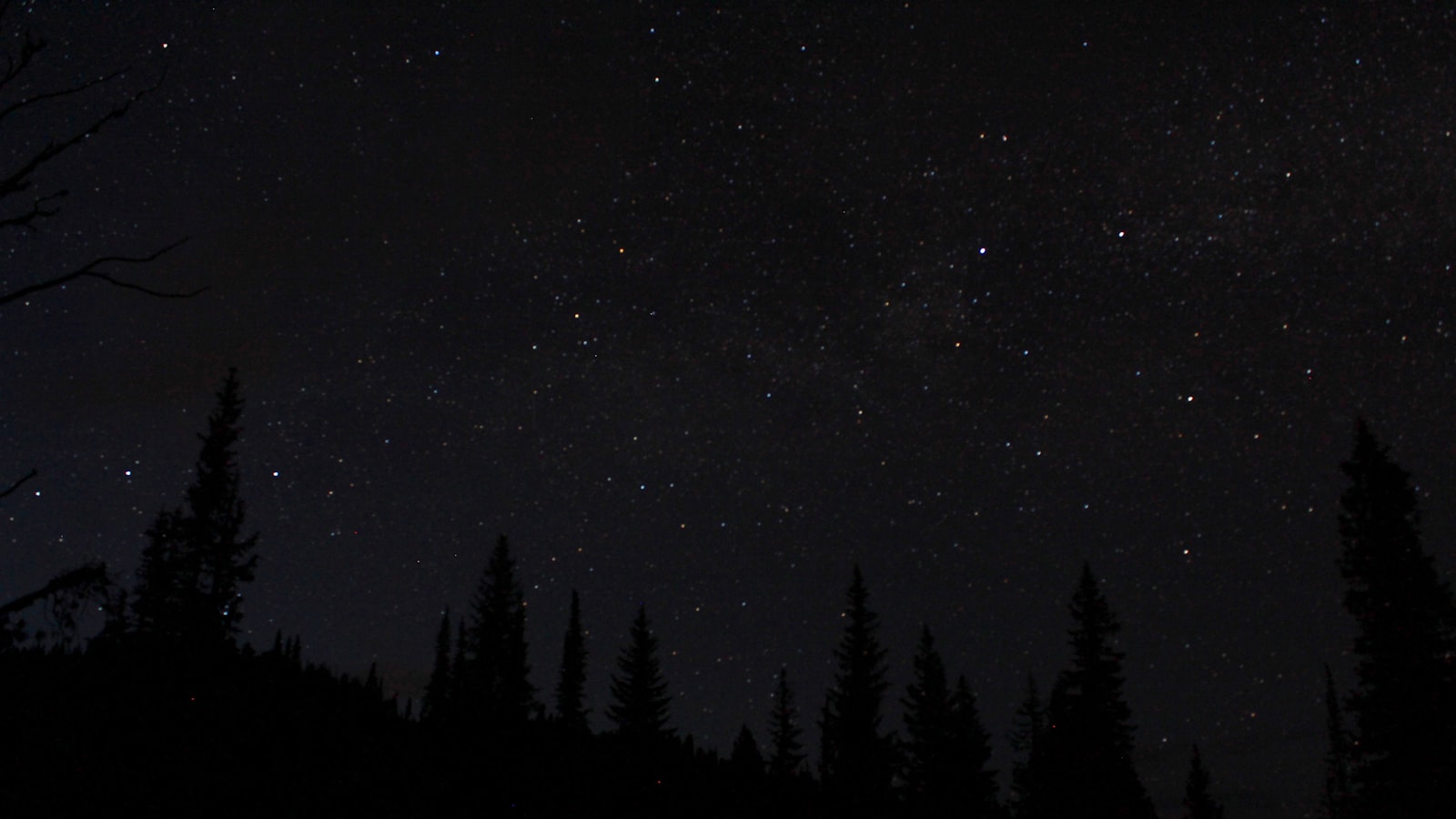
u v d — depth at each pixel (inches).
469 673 1927.9
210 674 1008.9
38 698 722.8
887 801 1657.2
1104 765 1571.1
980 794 1711.4
